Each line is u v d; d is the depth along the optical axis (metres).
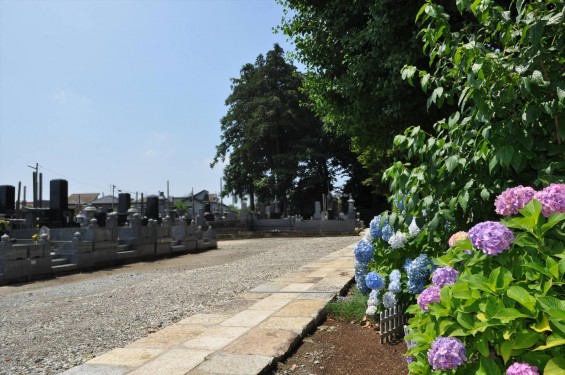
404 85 7.61
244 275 12.44
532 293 2.29
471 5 3.55
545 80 3.18
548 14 3.26
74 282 13.70
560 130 3.12
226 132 59.69
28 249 14.34
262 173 57.31
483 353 2.25
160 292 10.24
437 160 3.74
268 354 5.01
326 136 55.34
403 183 3.92
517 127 3.25
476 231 2.56
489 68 3.24
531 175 3.52
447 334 2.55
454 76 3.83
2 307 9.56
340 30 9.20
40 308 9.17
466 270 2.58
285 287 9.53
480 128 3.54
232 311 7.41
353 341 5.71
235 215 49.28
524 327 2.18
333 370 4.74
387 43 7.50
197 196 87.75
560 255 2.26
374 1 8.01
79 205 59.97
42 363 5.27
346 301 7.71
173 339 5.81
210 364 4.74
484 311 2.22
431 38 3.86
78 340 6.27
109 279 13.96
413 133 3.93
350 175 58.56
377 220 5.80
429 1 3.74
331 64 9.87
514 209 2.73
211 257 20.70
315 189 58.84
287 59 13.34
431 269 4.38
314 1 9.98
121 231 20.22
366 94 8.54
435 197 3.68
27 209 23.03
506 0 6.01
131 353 5.27
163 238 21.89
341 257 15.18
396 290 5.13
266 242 30.02
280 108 54.22
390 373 4.50
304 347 5.60
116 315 7.89
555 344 1.94
